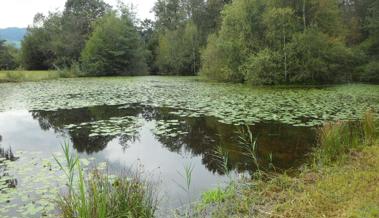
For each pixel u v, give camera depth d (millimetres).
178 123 10906
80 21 51594
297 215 4203
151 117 11984
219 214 4406
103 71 42125
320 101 14844
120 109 13875
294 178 5578
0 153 7617
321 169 5930
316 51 23797
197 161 7191
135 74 44844
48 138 9180
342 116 11148
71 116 12391
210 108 13469
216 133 9492
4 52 52125
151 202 4566
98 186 4383
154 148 8203
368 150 6805
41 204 4824
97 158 7371
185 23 47250
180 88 22625
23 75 31297
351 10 32750
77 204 3805
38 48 49094
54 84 26750
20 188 5438
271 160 6812
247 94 17969
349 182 5109
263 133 9320
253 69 23891
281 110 12594
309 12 25047
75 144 8531
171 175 6320
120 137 9250
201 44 43375
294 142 8352
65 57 45812
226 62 26953
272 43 24703
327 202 4441
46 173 6145
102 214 3557
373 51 27484
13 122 11367
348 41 30188
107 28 42625
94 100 16562
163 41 45812
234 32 26641
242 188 5395
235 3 26734
